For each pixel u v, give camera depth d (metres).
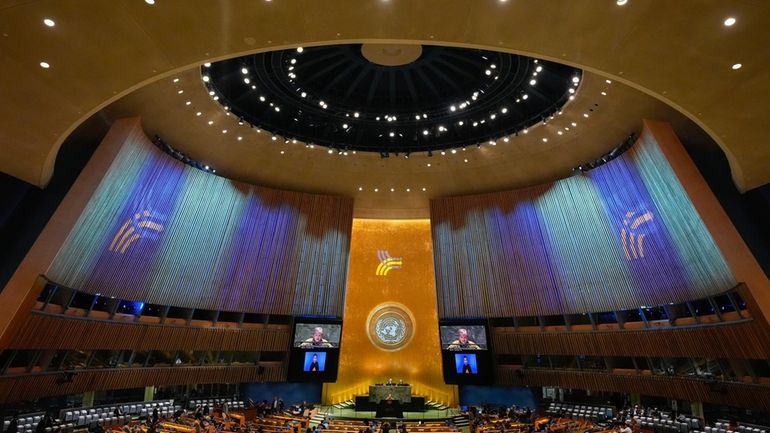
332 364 18.86
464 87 16.30
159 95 13.75
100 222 13.35
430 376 21.33
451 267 20.11
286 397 20.20
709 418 13.78
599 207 16.67
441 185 20.56
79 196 12.41
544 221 18.62
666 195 13.63
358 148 18.34
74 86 9.30
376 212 22.94
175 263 16.39
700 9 7.47
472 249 20.03
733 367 12.50
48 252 11.61
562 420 16.53
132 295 14.85
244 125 16.31
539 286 18.17
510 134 16.84
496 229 19.83
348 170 19.59
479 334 18.84
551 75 14.56
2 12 7.38
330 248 20.50
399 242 23.58
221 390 18.88
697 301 13.35
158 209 15.88
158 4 7.63
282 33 8.62
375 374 21.52
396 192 21.20
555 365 17.92
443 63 15.26
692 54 8.52
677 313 14.22
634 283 15.23
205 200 17.67
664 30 8.06
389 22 8.47
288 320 19.47
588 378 16.78
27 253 11.48
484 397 20.12
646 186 14.53
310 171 19.59
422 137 18.45
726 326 12.39
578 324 17.39
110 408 14.78
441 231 20.84
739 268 11.52
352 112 17.14
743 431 11.75
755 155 11.14
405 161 18.92
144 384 15.52
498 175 19.52
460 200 20.98
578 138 16.42
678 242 13.53
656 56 8.73
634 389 15.45
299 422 15.45
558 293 17.59
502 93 15.71
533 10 8.02
